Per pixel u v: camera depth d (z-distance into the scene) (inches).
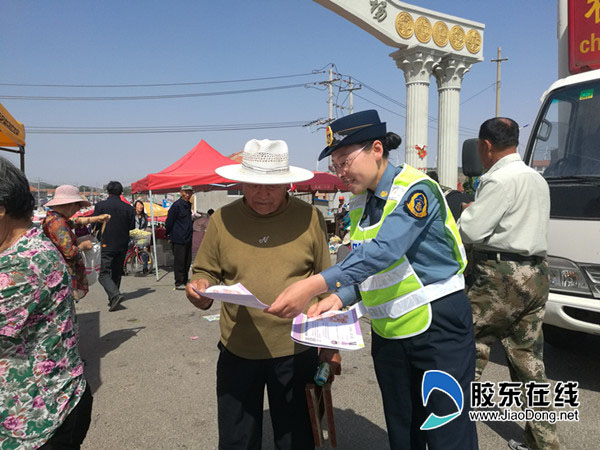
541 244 96.3
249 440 77.5
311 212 77.4
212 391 138.1
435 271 68.1
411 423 75.5
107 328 208.1
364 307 80.4
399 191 64.0
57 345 56.9
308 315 74.1
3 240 55.9
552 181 137.8
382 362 75.4
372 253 60.2
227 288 61.2
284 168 72.0
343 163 67.7
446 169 464.4
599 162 132.8
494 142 100.5
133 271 370.3
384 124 67.1
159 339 190.1
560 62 168.2
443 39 439.2
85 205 148.1
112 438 112.0
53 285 55.1
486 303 100.7
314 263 78.9
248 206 75.8
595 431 109.8
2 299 51.2
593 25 149.9
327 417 71.0
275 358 75.5
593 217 122.3
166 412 125.0
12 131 227.5
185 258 295.9
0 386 53.9
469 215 99.6
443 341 68.4
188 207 295.7
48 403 56.1
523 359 99.5
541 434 97.0
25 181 56.4
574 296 125.0
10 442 54.5
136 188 360.8
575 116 144.3
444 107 464.8
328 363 75.7
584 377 141.3
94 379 148.9
